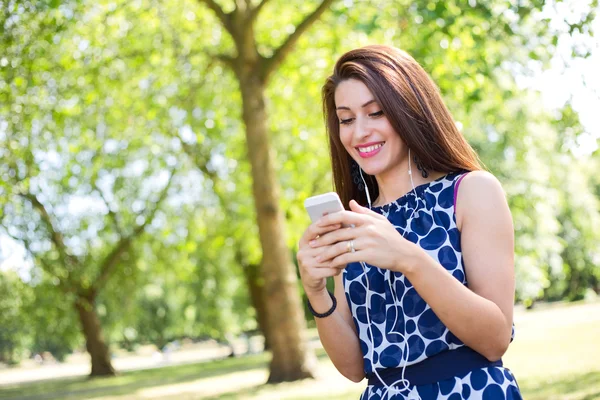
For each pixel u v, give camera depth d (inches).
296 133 577.6
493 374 76.8
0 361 2119.8
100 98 530.0
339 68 84.5
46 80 474.0
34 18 392.2
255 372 709.3
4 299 864.3
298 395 419.5
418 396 78.7
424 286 70.2
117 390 668.1
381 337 81.9
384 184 87.3
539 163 730.2
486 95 461.7
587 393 293.6
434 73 397.4
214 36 576.7
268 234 499.8
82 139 589.3
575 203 948.0
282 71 555.8
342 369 87.1
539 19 323.6
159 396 543.2
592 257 1010.1
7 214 679.7
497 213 77.6
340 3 483.2
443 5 342.6
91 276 870.4
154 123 579.5
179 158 661.9
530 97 617.3
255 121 498.0
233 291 1095.6
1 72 399.5
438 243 79.2
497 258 76.6
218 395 478.6
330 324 84.0
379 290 82.7
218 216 726.5
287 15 555.5
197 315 1107.9
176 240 805.9
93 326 935.7
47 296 866.1
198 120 591.8
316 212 73.8
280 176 634.2
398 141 83.1
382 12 441.7
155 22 525.3
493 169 708.0
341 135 85.2
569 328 770.2
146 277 925.2
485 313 71.6
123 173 763.4
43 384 956.6
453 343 78.0
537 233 753.6
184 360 1515.7
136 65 530.6
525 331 813.2
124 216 826.2
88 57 496.4
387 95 80.8
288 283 501.4
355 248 70.7
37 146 497.4
